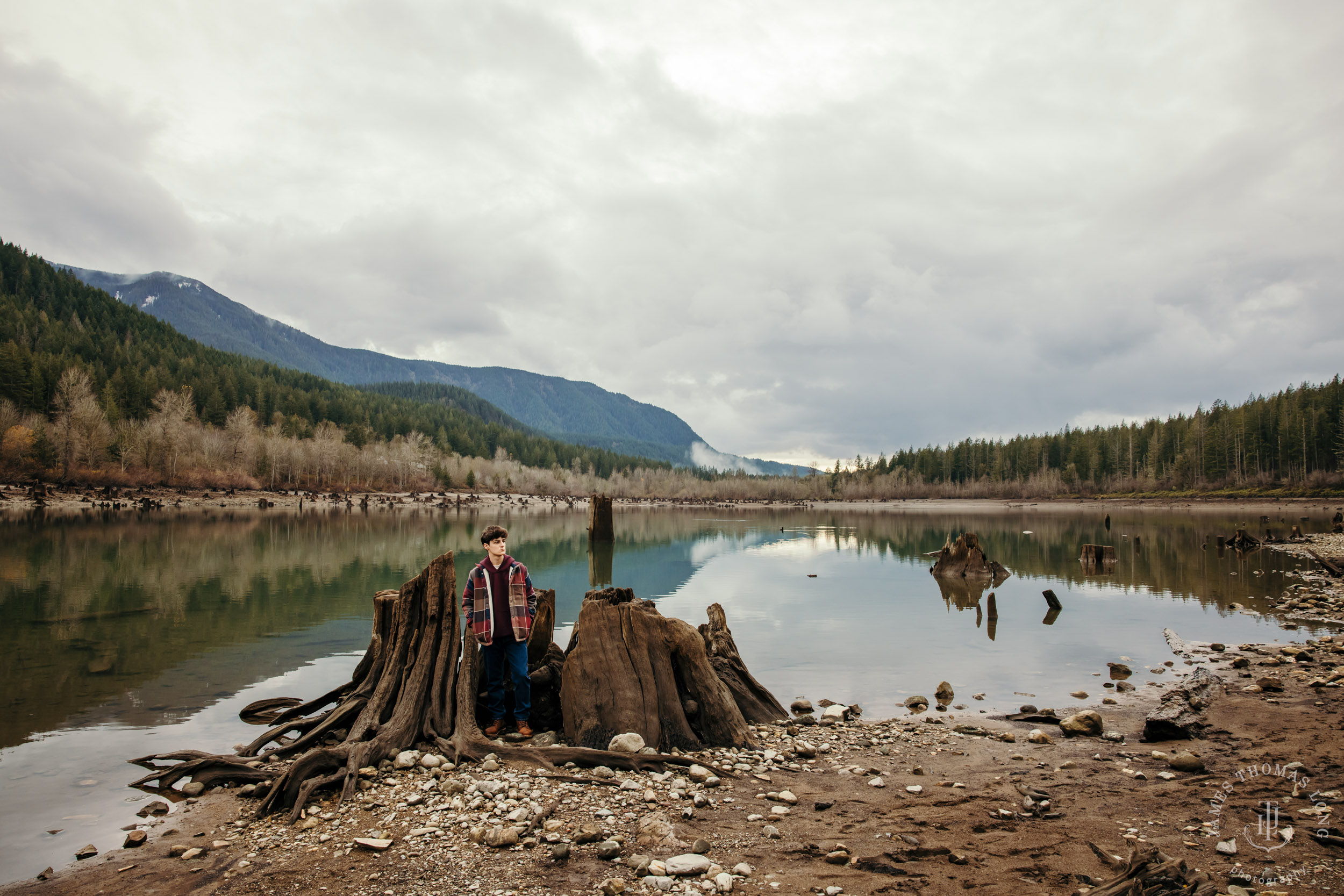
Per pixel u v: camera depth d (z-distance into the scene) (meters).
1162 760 7.69
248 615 17.25
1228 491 124.56
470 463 191.00
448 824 5.94
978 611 19.00
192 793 6.92
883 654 14.02
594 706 8.09
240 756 7.82
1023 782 7.05
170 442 102.06
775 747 8.38
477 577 8.59
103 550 32.50
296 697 10.48
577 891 4.82
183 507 84.19
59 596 19.95
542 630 9.78
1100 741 8.64
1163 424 164.88
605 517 44.94
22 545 34.16
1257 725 8.66
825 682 12.00
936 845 5.45
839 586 24.22
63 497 77.62
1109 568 29.86
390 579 24.08
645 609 8.70
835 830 5.84
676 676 8.72
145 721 9.34
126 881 5.11
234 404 150.75
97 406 100.00
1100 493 155.25
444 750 7.68
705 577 26.72
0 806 6.66
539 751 7.49
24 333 137.12
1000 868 5.04
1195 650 14.10
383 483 153.75
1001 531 60.50
